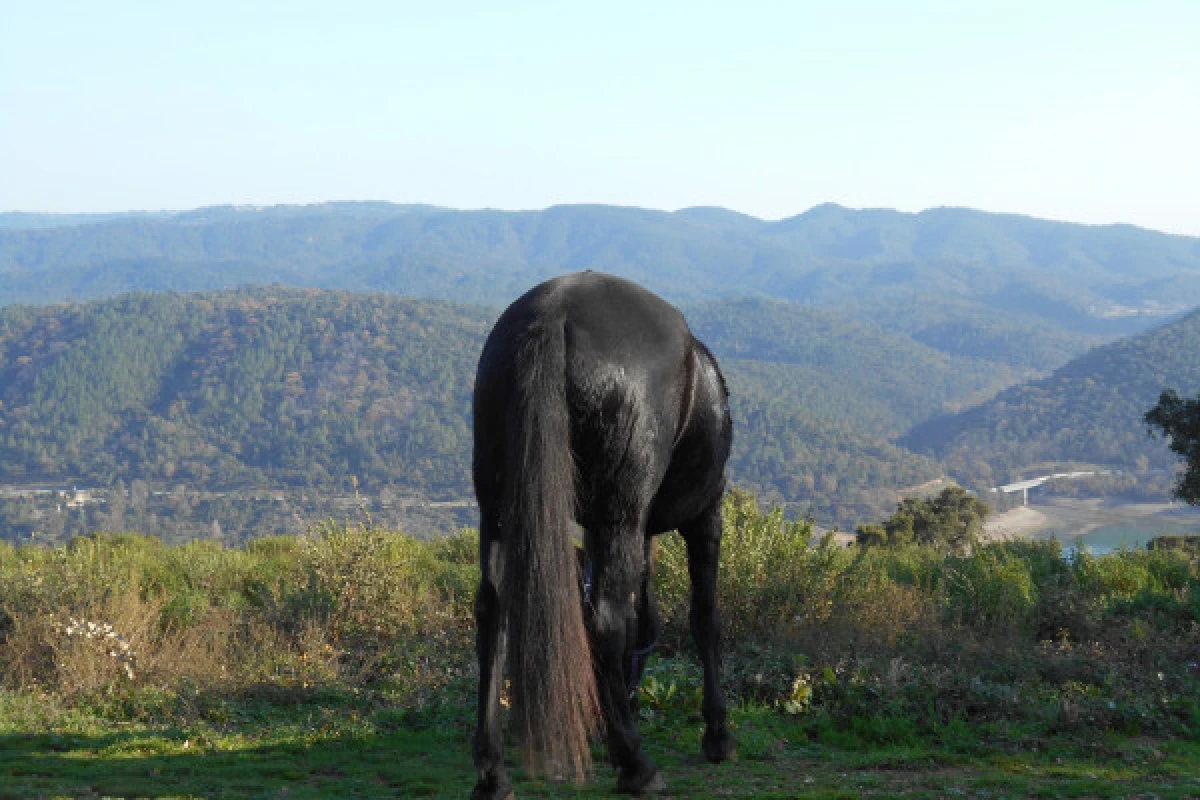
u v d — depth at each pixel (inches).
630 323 158.2
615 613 152.0
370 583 359.6
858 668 280.4
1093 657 320.2
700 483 177.5
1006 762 220.2
